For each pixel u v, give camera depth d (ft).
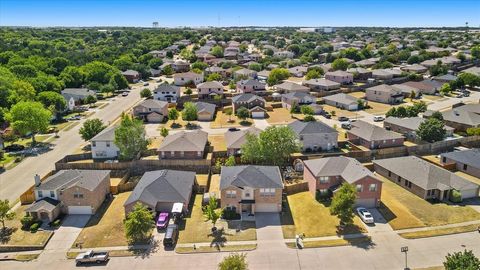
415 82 452.76
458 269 116.06
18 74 455.63
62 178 193.57
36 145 285.02
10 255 156.35
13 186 217.15
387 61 597.11
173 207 178.19
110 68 539.29
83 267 147.02
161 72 610.65
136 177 230.48
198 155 242.58
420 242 157.17
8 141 290.76
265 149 223.71
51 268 147.33
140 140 242.99
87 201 184.65
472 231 163.94
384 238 160.56
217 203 189.57
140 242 162.20
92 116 365.81
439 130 267.80
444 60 584.40
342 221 169.68
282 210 186.09
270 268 143.64
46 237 167.02
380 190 183.93
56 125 336.90
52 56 639.35
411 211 180.96
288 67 609.42
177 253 154.30
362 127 277.85
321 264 145.28
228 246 158.10
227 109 373.40
